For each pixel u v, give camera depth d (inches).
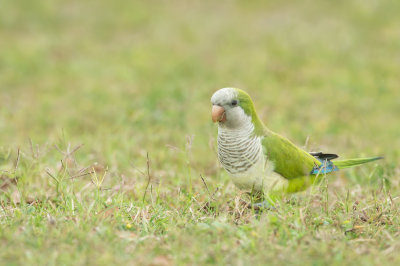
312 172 339.9
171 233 277.1
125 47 987.3
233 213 306.7
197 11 1222.9
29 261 240.4
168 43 1005.2
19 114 600.7
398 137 565.0
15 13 1141.7
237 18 1165.1
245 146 318.0
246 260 246.2
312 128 569.9
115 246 258.2
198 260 247.3
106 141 494.3
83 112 625.3
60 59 905.5
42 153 394.9
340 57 883.4
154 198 354.9
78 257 244.8
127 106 629.9
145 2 1274.6
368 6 1141.1
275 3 1246.3
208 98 692.1
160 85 747.4
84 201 327.0
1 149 424.5
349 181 427.2
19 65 848.3
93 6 1224.8
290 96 702.5
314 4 1210.0
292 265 241.8
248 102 317.7
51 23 1128.2
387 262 247.6
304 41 967.0
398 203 338.6
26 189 357.4
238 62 868.6
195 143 502.6
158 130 547.2
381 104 685.3
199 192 354.3
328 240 270.4
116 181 385.4
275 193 327.3
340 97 698.2
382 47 941.8
